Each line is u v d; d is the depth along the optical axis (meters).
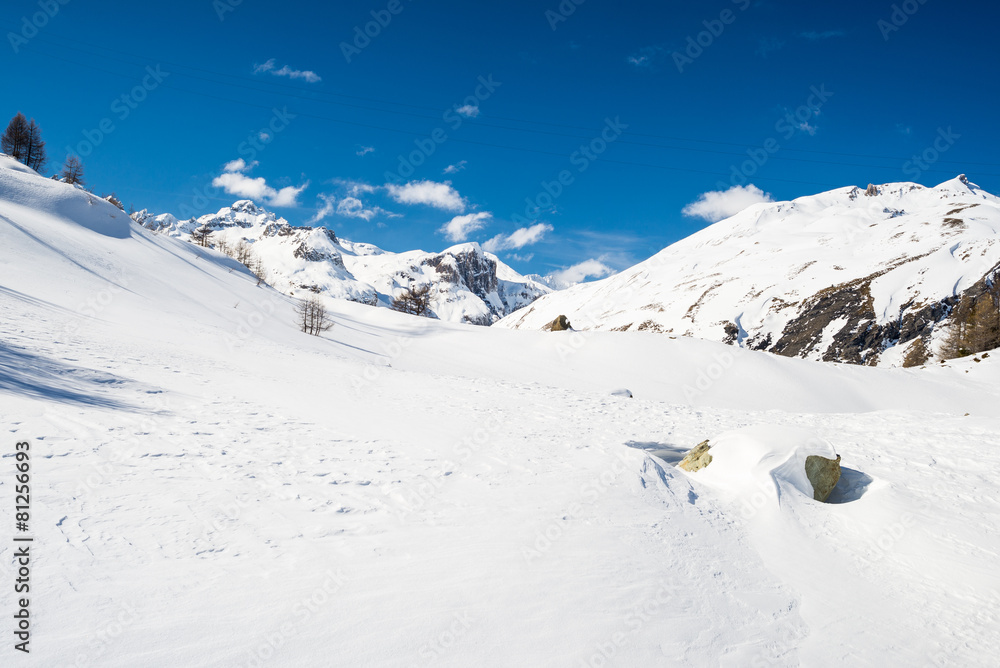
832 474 9.65
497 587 4.64
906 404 39.41
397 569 4.68
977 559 7.13
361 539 5.21
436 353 55.22
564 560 5.45
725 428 15.99
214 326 32.91
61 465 5.55
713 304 180.38
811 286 166.75
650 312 196.38
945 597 6.27
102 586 3.54
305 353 30.11
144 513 4.83
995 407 36.62
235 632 3.38
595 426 14.82
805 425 16.59
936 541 7.68
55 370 10.47
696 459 10.50
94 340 16.31
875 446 13.43
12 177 57.22
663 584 5.39
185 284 50.09
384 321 77.06
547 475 8.62
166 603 3.52
